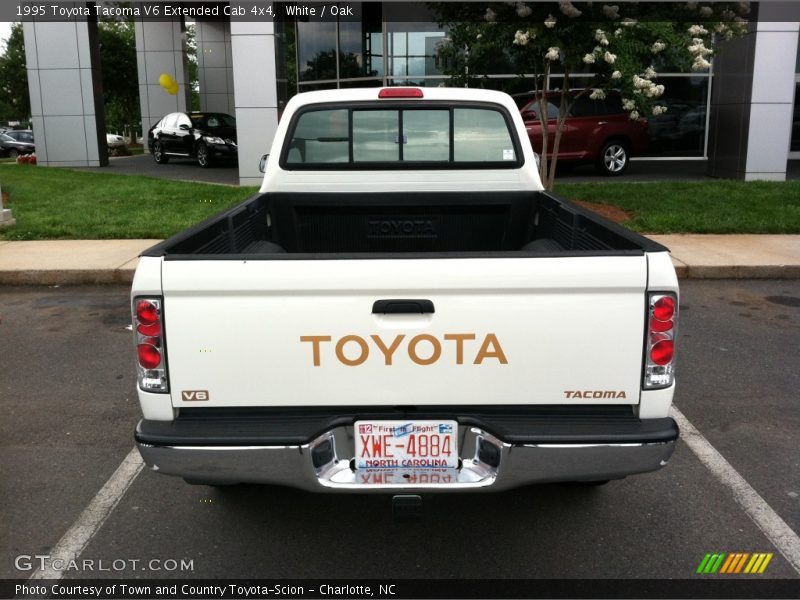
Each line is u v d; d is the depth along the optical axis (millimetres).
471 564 3188
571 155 15594
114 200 13008
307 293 2652
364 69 18672
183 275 2643
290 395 2734
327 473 2771
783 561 3203
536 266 2637
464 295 2660
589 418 2758
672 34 10156
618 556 3240
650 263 2646
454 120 4793
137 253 9289
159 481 3939
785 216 10883
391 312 2670
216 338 2689
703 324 6754
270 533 3439
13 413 4859
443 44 11547
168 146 21688
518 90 17219
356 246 4953
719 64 15234
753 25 13922
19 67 46312
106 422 4715
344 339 2688
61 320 7008
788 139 14375
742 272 8406
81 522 3539
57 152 20500
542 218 4594
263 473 2723
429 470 2777
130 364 5793
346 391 2730
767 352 5988
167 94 30953
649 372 2717
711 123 15664
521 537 3393
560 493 3797
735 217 10828
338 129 4816
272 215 4887
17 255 9211
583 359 2703
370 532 3443
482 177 4836
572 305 2668
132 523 3531
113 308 7426
